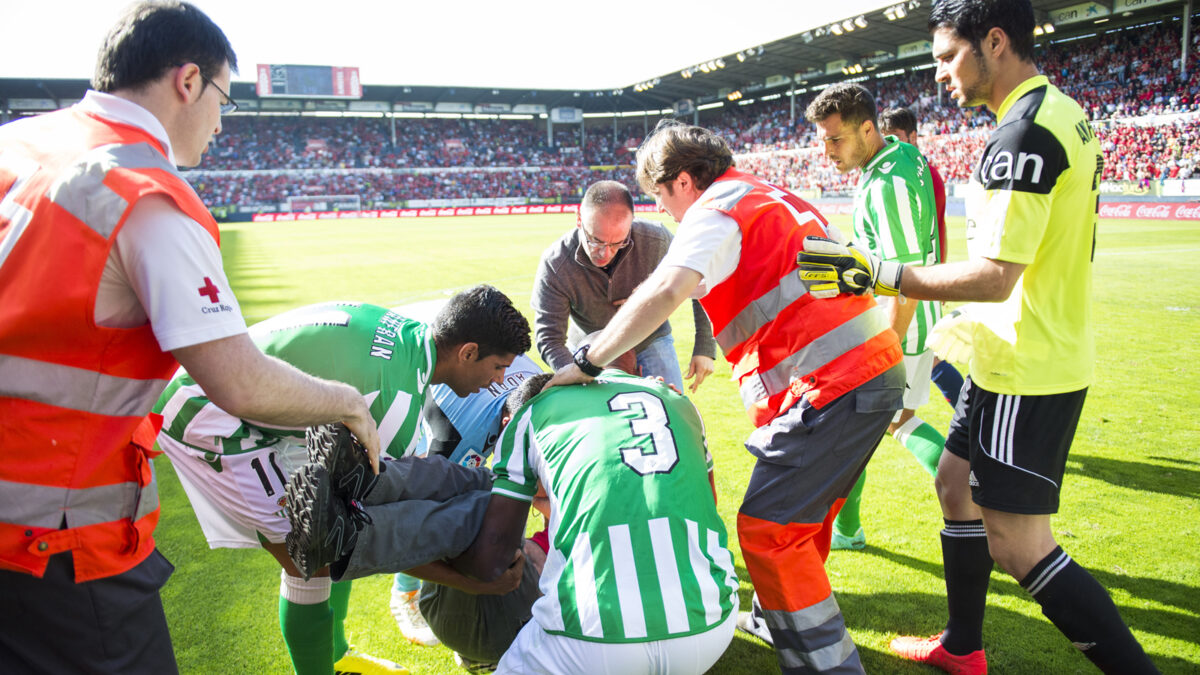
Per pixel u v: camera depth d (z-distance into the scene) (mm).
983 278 2072
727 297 2217
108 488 1555
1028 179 2029
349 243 23031
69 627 1540
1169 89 30031
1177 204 23281
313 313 2402
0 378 1419
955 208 28578
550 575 1953
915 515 3832
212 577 3316
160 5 1623
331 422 1772
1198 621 2805
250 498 2307
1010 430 2217
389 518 2047
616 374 2443
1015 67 2180
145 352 1553
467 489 2387
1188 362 6621
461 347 2354
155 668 1681
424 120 58625
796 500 2123
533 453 2156
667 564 1857
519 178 54688
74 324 1435
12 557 1451
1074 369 2189
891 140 3533
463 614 2449
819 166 40031
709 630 1858
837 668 2104
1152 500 3869
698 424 2283
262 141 53000
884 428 2191
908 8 30406
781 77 46188
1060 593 2170
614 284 3572
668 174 2281
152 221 1449
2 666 1515
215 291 1514
